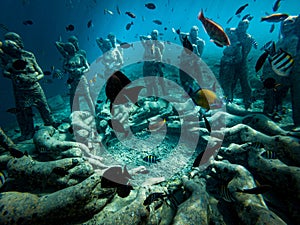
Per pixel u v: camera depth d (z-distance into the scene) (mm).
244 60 2494
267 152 1166
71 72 2566
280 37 2291
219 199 1281
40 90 2318
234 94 3170
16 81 2096
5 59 2090
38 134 1918
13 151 1447
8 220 1015
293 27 1988
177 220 985
